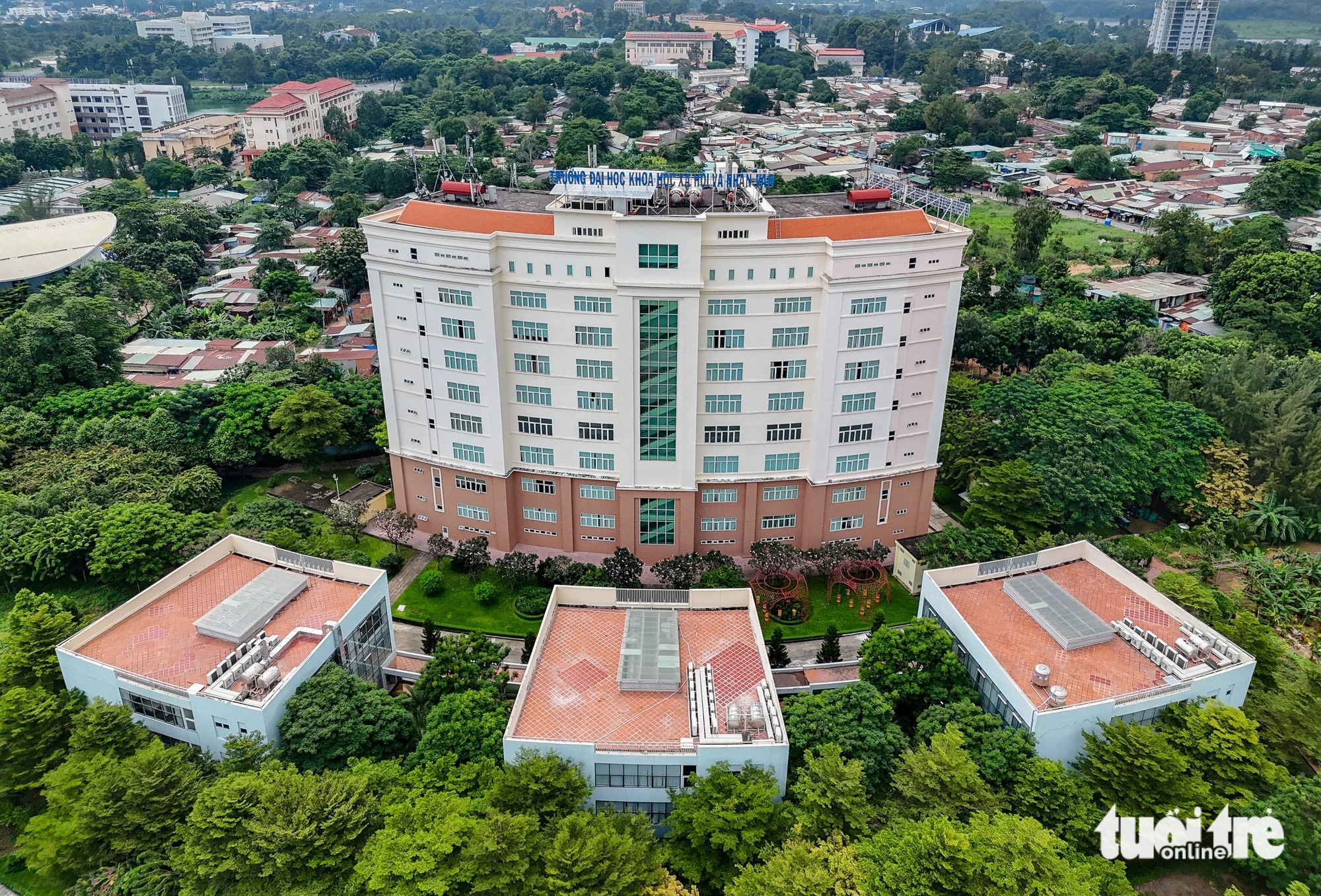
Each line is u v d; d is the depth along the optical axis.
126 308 148.50
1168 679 57.19
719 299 74.56
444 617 79.00
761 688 55.38
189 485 90.81
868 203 80.69
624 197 73.00
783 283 74.81
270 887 47.38
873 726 55.75
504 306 77.50
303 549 78.31
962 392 106.44
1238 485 91.56
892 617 78.81
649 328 74.50
